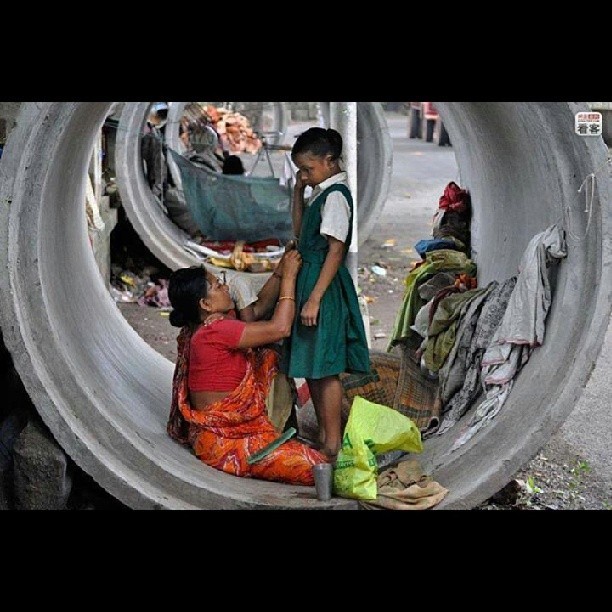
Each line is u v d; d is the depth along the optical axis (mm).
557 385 3814
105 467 3707
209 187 9539
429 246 5820
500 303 4379
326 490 3920
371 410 4020
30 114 3434
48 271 4016
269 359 4348
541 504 4535
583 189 3781
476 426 4090
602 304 3709
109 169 9750
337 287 4238
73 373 3742
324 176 4176
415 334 5449
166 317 8195
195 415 4145
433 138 22359
